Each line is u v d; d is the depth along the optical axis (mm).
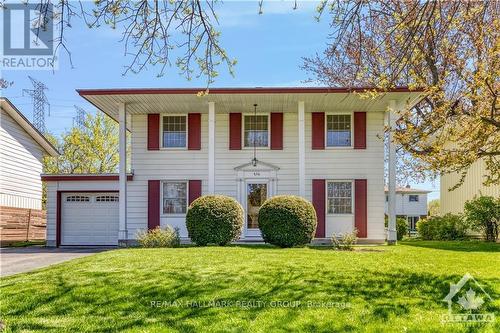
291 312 6566
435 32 7871
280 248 13719
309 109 18156
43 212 24125
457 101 9242
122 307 6957
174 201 18406
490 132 8828
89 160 35844
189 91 16109
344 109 18156
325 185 18078
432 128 9445
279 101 17109
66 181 18531
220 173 18359
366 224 17812
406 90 15070
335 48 6957
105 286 7949
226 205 14852
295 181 18234
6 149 21047
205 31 6531
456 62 9555
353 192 18000
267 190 18250
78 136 35594
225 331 5961
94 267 9492
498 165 9375
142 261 10133
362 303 6914
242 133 18484
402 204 48031
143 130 18688
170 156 18484
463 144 9227
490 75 8359
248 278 8406
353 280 8273
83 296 7469
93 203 18797
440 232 22578
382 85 8688
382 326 6008
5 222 20219
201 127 18578
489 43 8922
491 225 20016
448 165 9227
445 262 10305
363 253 12094
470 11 8094
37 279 8570
